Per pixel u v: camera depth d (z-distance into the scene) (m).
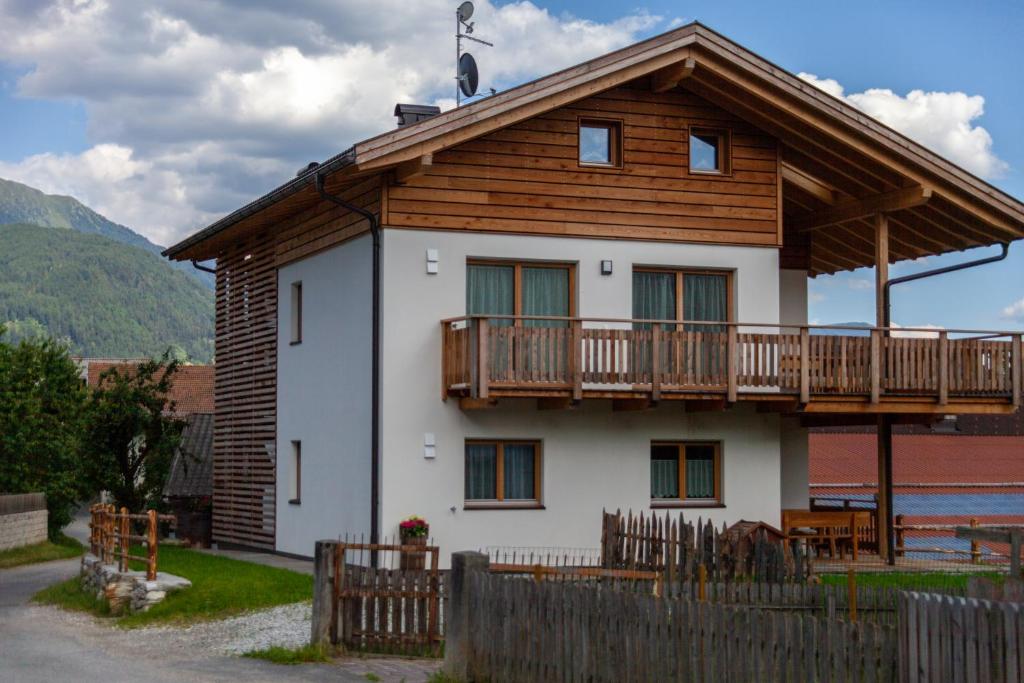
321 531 20.94
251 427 24.64
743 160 20.41
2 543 30.55
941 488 30.98
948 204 20.67
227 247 26.45
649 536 13.55
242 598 15.61
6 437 34.47
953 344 19.62
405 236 18.56
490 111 18.20
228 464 25.81
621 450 19.52
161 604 15.60
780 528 20.33
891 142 19.70
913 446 35.59
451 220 18.77
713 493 20.19
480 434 18.84
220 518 26.09
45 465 35.34
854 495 30.84
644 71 18.97
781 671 7.73
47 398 36.16
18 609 17.72
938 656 7.17
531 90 18.45
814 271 26.09
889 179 20.48
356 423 19.47
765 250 20.39
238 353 25.53
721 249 20.16
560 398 18.56
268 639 13.13
